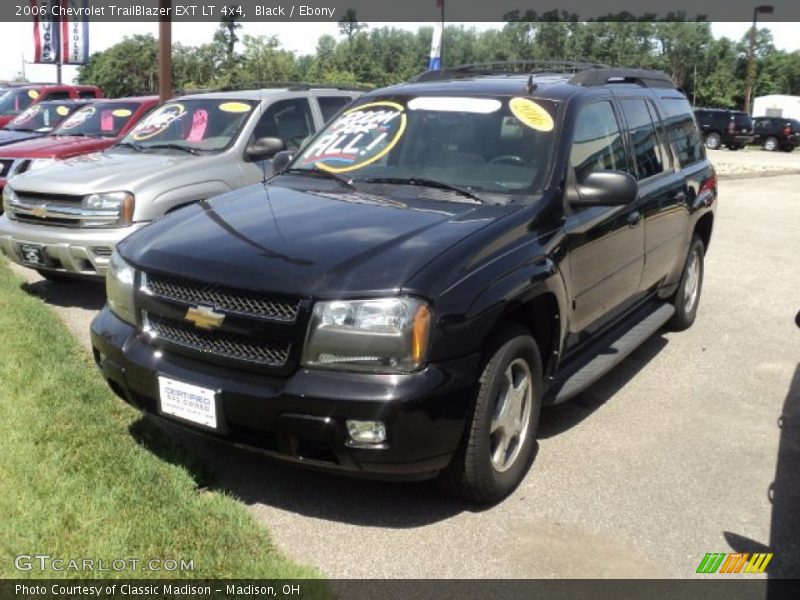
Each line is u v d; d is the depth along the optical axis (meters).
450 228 3.69
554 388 4.36
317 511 3.66
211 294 3.40
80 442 3.93
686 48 81.88
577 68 5.74
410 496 3.83
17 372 4.74
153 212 6.51
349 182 4.48
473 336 3.36
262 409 3.24
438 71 5.70
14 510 3.30
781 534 3.65
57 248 6.46
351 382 3.18
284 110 8.20
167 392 3.48
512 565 3.32
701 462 4.34
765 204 15.57
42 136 10.55
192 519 3.36
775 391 5.45
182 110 8.12
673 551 3.48
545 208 4.06
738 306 7.71
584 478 4.10
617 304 5.10
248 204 4.18
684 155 6.33
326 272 3.28
